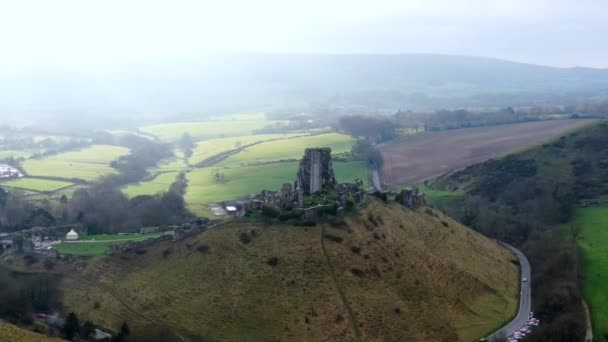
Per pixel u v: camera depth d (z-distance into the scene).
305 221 176.38
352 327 150.00
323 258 165.25
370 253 172.25
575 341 151.50
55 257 181.38
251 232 173.62
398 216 199.62
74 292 166.12
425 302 165.12
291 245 168.38
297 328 147.75
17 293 160.38
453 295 173.38
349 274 163.25
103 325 152.88
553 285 188.62
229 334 146.75
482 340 156.50
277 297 155.00
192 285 160.50
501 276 198.50
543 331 157.25
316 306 153.25
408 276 171.62
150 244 180.62
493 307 175.38
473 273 189.12
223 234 174.38
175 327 149.75
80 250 187.38
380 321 153.62
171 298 158.12
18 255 184.38
